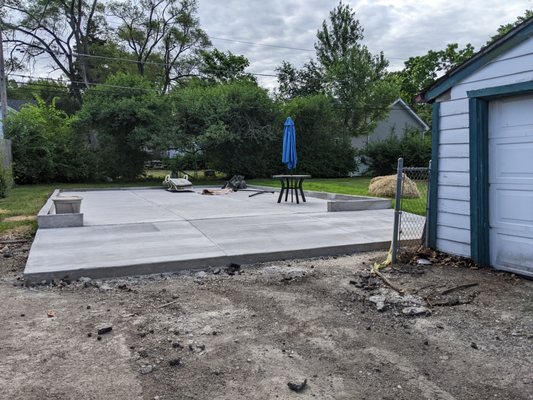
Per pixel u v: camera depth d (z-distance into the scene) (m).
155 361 2.55
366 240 5.66
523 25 3.96
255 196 12.62
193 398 2.17
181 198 12.04
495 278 4.15
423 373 2.43
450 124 4.86
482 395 2.20
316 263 4.92
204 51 33.16
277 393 2.22
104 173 19.17
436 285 3.95
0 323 3.12
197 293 3.83
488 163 4.48
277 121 20.30
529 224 4.13
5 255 5.29
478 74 4.46
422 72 39.78
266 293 3.82
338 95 26.14
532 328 3.01
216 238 5.83
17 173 17.25
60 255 4.81
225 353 2.66
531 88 3.92
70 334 2.93
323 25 29.56
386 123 30.25
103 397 2.17
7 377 2.36
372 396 2.19
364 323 3.14
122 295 3.78
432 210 5.18
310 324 3.12
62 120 19.23
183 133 18.33
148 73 32.91
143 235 6.07
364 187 15.48
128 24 31.16
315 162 22.84
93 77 31.56
